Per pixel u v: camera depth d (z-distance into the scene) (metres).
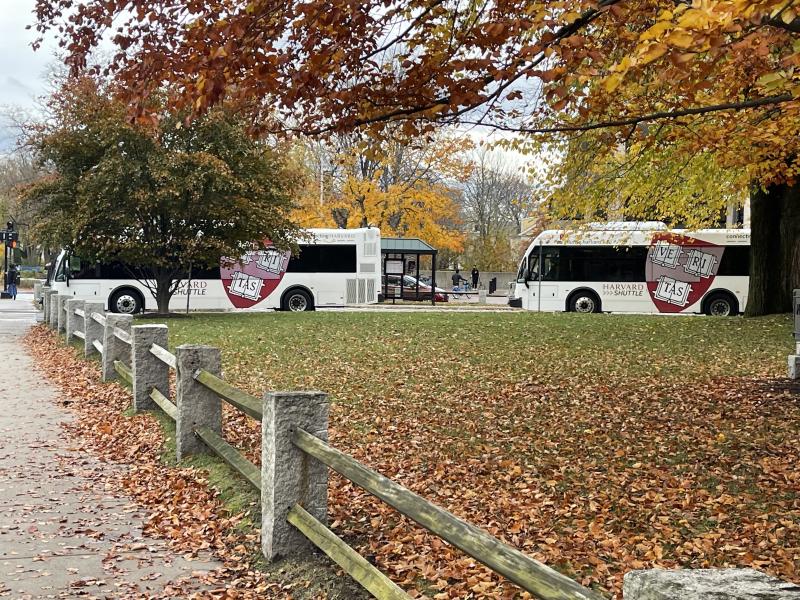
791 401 10.80
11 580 5.38
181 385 8.28
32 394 13.23
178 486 7.52
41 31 9.12
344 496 7.00
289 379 13.61
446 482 7.66
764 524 6.27
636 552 5.80
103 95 24.16
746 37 6.12
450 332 20.80
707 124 12.50
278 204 27.09
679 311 33.66
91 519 6.77
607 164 17.41
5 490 7.58
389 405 11.28
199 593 5.18
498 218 75.81
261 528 5.93
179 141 25.22
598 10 7.22
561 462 8.15
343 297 35.06
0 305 40.28
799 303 12.74
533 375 13.78
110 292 32.03
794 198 24.23
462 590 5.06
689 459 8.13
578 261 34.19
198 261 28.16
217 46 8.00
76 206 25.53
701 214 22.02
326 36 8.23
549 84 8.55
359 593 5.00
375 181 43.34
